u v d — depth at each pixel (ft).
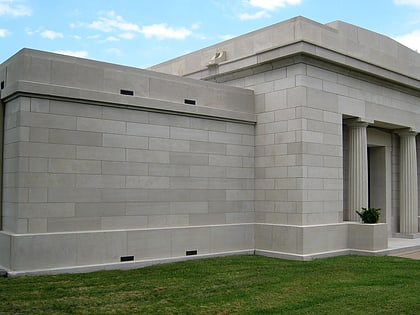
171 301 38.24
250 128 69.46
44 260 49.29
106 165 54.60
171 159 60.34
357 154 73.97
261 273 50.78
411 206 88.17
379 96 77.56
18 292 40.45
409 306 37.65
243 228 66.90
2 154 52.80
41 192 49.98
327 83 67.82
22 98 49.39
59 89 51.21
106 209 54.34
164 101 59.62
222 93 66.59
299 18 66.18
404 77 80.23
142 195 57.36
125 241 55.01
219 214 64.90
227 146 66.49
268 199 67.31
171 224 59.88
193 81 63.62
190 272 50.98
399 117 82.12
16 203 48.91
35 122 49.98
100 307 36.11
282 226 64.28
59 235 50.31
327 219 66.49
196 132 63.16
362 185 73.72
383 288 43.96
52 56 51.90
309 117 64.69
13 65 52.06
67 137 51.98
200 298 39.34
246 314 34.86
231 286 44.11
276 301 38.78
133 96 56.90
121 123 56.13
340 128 69.31
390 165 89.76
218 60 76.38
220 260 59.88
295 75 64.80
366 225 67.46
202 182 63.31
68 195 51.70
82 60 53.98
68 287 42.78
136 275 49.03
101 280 46.11
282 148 65.87
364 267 55.11
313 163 64.85
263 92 69.10
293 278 48.34
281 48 65.10
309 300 39.14
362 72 72.49
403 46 87.45
